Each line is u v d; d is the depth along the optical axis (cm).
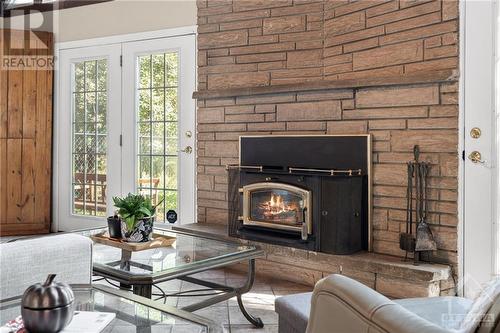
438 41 304
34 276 177
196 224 431
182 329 152
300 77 386
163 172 495
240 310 306
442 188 304
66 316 133
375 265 310
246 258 262
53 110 563
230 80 421
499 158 282
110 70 525
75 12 544
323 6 373
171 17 485
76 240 192
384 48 333
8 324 140
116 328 151
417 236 307
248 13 410
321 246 332
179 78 480
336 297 133
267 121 397
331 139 353
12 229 548
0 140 540
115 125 522
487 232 287
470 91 293
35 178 555
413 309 178
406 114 319
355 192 333
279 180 351
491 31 284
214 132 431
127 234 257
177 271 226
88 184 546
